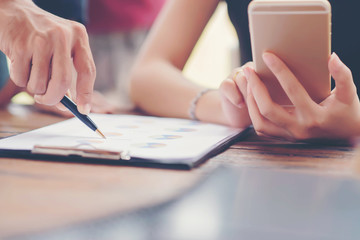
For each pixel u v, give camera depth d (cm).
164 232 38
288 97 78
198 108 103
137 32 239
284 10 70
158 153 67
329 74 75
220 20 394
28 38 74
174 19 135
